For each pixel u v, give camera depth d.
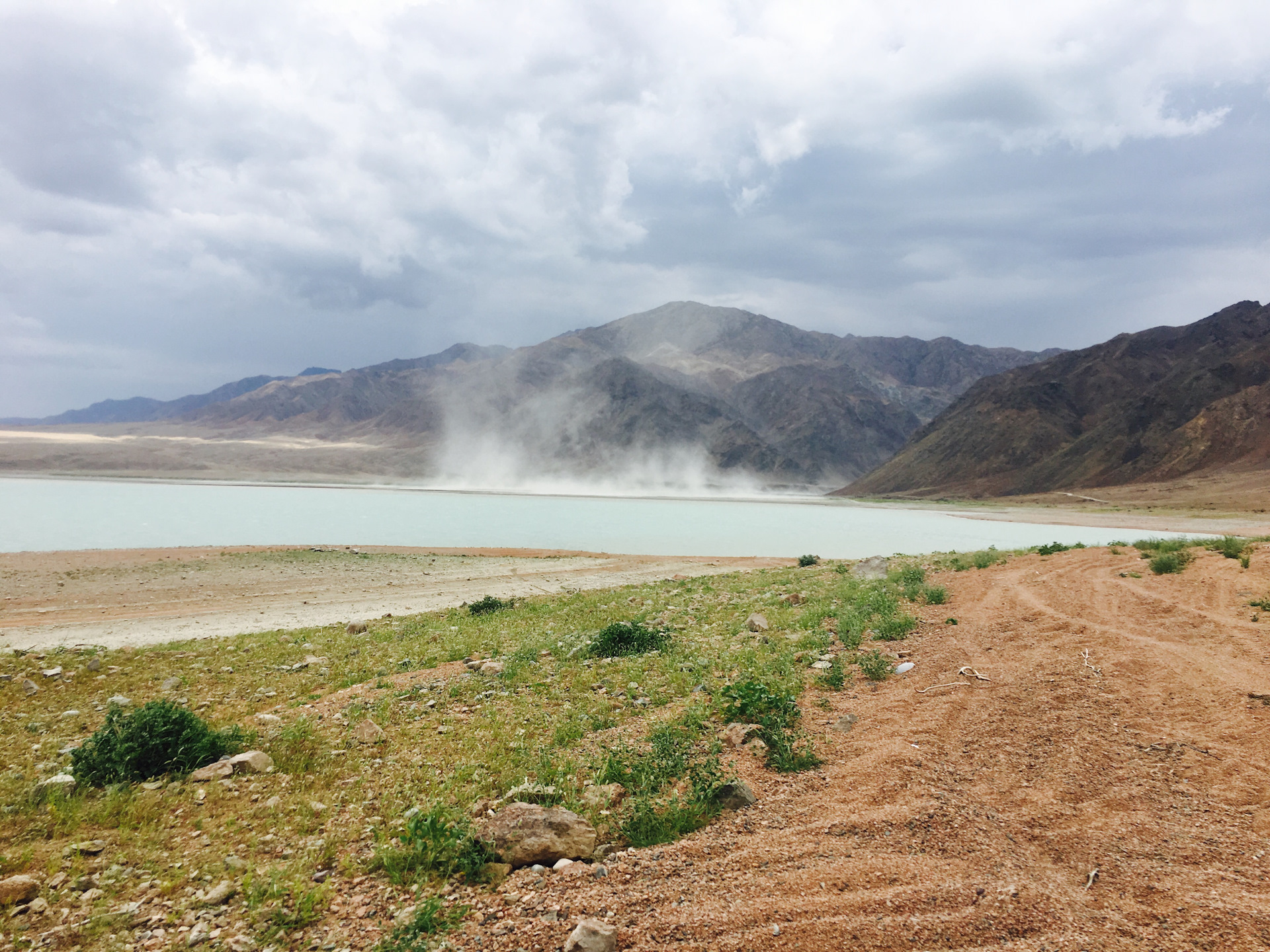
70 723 10.90
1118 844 5.94
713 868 5.71
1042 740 8.09
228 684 13.80
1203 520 100.31
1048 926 4.86
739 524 94.12
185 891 5.60
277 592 29.80
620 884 5.55
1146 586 16.30
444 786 7.69
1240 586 14.75
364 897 5.54
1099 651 11.38
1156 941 4.68
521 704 11.14
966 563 24.36
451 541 63.44
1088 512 125.38
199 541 58.00
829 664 12.30
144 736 8.41
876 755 7.73
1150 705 8.89
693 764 7.93
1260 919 4.75
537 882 5.64
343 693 12.63
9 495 111.88
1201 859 5.64
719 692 10.70
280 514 90.50
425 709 11.17
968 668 11.02
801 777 7.52
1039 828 6.28
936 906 5.08
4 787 7.66
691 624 18.64
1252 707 8.41
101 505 95.62
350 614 24.91
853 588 21.42
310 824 6.85
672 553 57.38
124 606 25.80
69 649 16.56
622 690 11.88
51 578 30.06
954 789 6.97
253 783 7.93
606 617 20.56
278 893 5.50
